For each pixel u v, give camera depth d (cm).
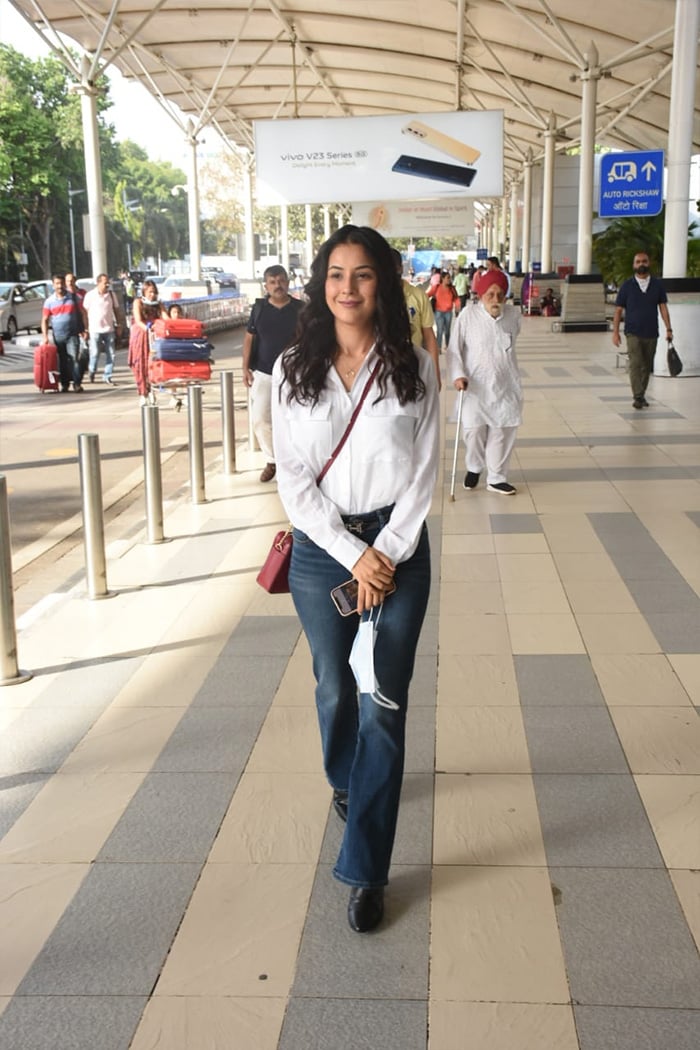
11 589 506
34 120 6850
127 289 3534
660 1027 270
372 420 304
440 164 2806
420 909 321
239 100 4209
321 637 324
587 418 1280
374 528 314
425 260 8612
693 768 402
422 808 378
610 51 3012
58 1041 271
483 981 288
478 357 853
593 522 778
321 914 319
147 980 292
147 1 2808
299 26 3062
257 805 381
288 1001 283
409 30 2997
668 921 312
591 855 346
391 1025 273
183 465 1125
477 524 782
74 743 436
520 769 404
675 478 920
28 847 359
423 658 518
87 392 1792
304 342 307
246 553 721
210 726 448
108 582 663
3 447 1260
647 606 587
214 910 322
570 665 504
